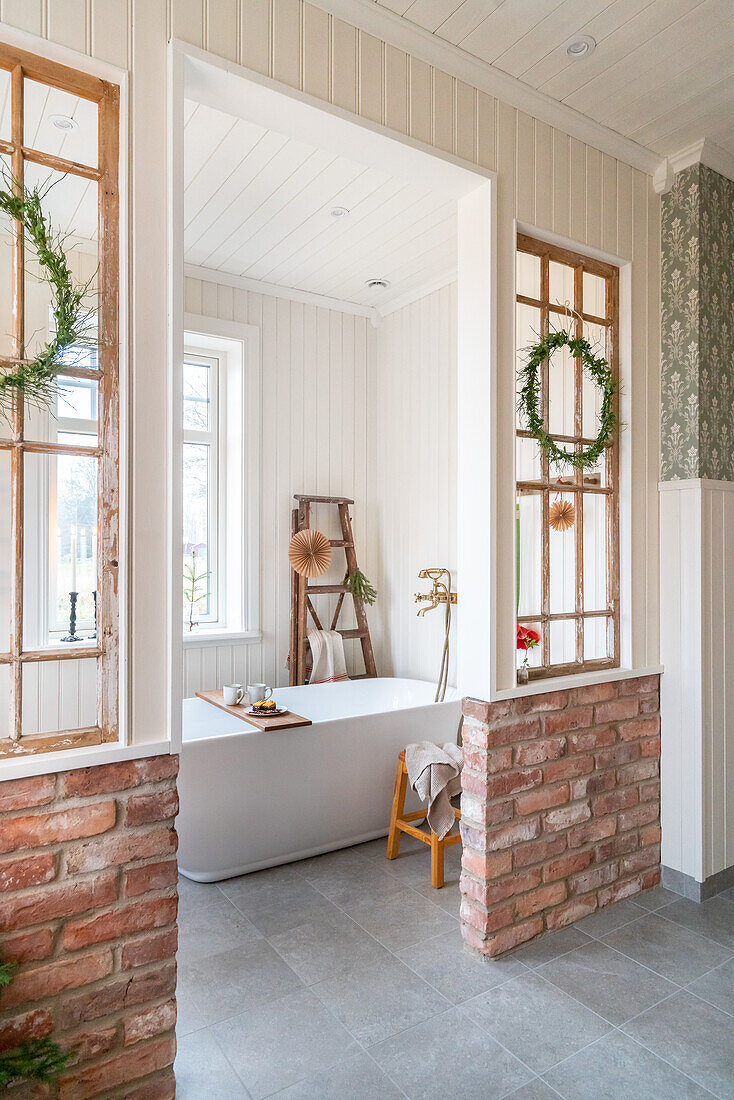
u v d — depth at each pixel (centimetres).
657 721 277
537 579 334
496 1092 168
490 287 224
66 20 151
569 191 249
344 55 193
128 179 159
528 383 249
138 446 160
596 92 233
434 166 215
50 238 153
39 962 147
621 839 263
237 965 218
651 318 279
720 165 274
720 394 277
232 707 319
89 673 349
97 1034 153
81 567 358
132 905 158
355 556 435
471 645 231
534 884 234
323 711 391
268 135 258
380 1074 173
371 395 453
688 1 192
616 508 274
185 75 171
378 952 226
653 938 236
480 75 219
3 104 236
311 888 270
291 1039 185
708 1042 185
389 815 319
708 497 270
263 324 409
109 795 155
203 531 412
